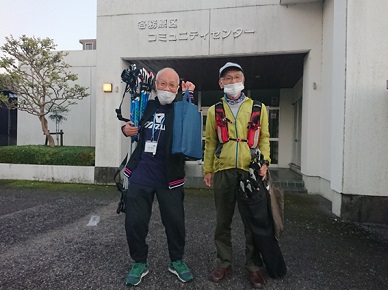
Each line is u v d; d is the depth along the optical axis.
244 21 5.82
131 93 2.33
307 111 5.68
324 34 5.38
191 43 6.07
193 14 6.05
